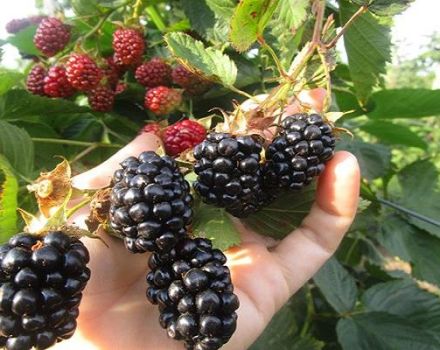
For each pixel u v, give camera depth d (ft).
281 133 0.48
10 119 0.66
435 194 0.86
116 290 0.50
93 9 0.67
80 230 0.39
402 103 0.81
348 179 0.48
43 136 0.69
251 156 0.43
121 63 0.66
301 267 0.53
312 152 0.46
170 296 0.39
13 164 0.59
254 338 0.50
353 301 0.75
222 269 0.40
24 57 0.81
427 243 0.84
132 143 0.55
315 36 0.49
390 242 0.83
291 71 0.49
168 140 0.54
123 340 0.48
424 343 0.70
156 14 0.72
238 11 0.45
